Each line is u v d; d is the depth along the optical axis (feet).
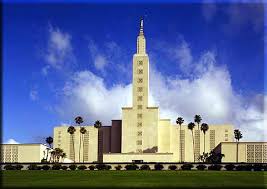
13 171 440.45
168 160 652.07
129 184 279.90
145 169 499.92
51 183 282.15
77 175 375.45
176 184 280.51
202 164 495.82
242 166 476.54
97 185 270.26
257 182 294.66
